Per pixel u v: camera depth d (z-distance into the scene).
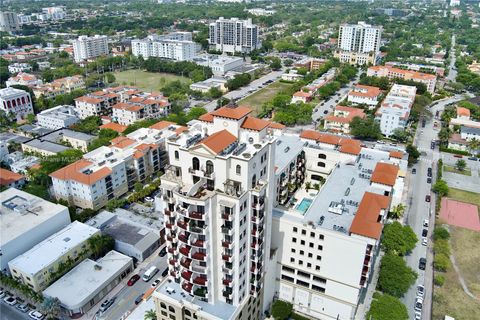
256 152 94.50
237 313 104.56
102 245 148.50
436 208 186.75
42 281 131.62
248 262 107.00
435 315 128.75
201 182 95.69
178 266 106.44
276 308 124.69
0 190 187.38
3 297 134.38
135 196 186.38
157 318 115.00
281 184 159.88
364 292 137.25
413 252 157.12
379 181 147.38
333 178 153.75
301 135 188.12
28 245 143.62
